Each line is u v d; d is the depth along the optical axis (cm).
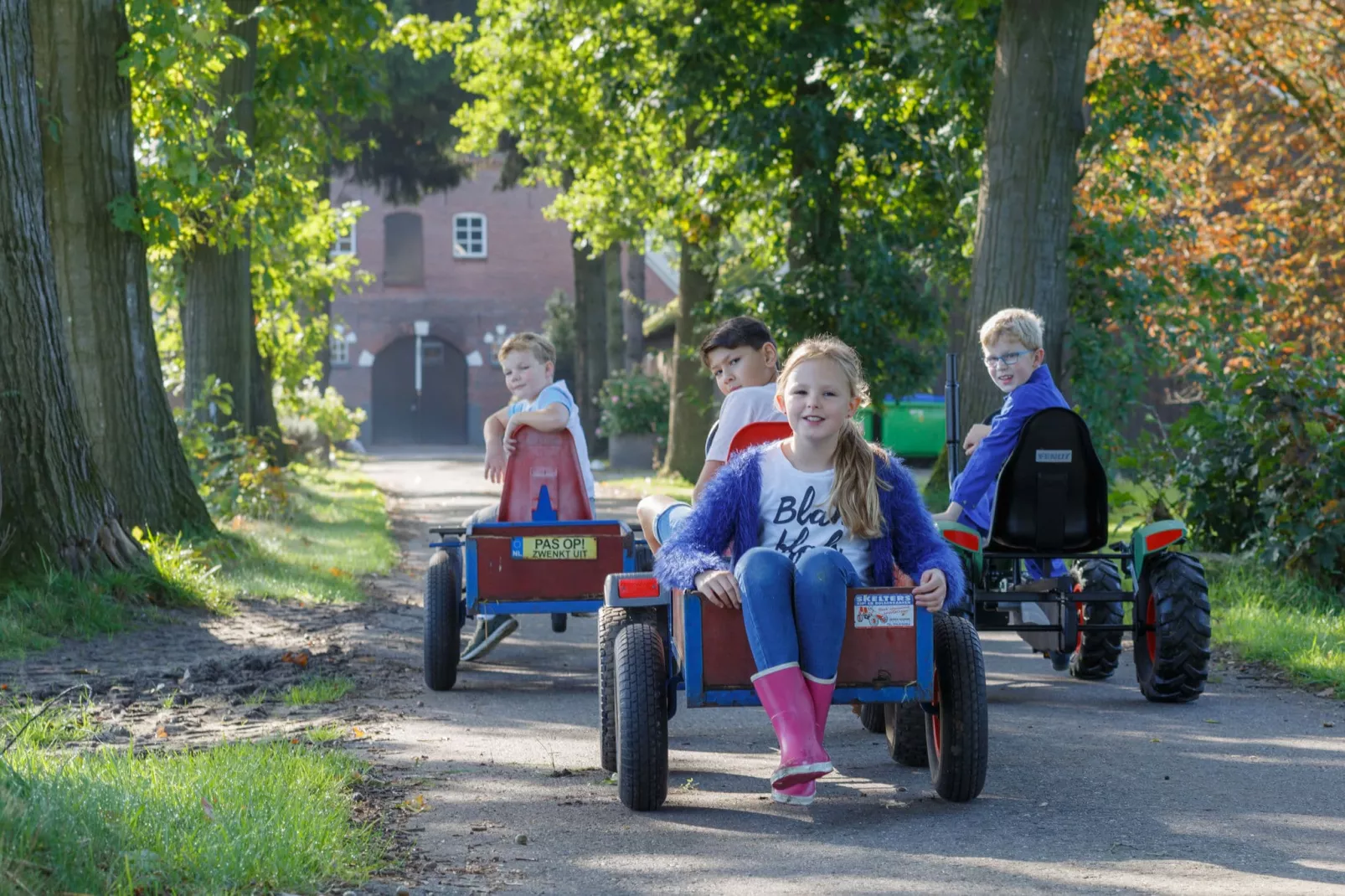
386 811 474
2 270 934
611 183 2881
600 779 532
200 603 997
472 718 668
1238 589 983
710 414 2864
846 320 1939
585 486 787
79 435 976
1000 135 1334
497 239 5681
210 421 1705
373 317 5609
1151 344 1570
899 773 544
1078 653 783
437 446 5578
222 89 1673
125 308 1197
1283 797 500
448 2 3750
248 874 373
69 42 1147
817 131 1848
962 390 1351
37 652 815
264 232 1653
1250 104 2180
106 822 384
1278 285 1680
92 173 1164
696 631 463
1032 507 671
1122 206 1758
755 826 461
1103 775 535
